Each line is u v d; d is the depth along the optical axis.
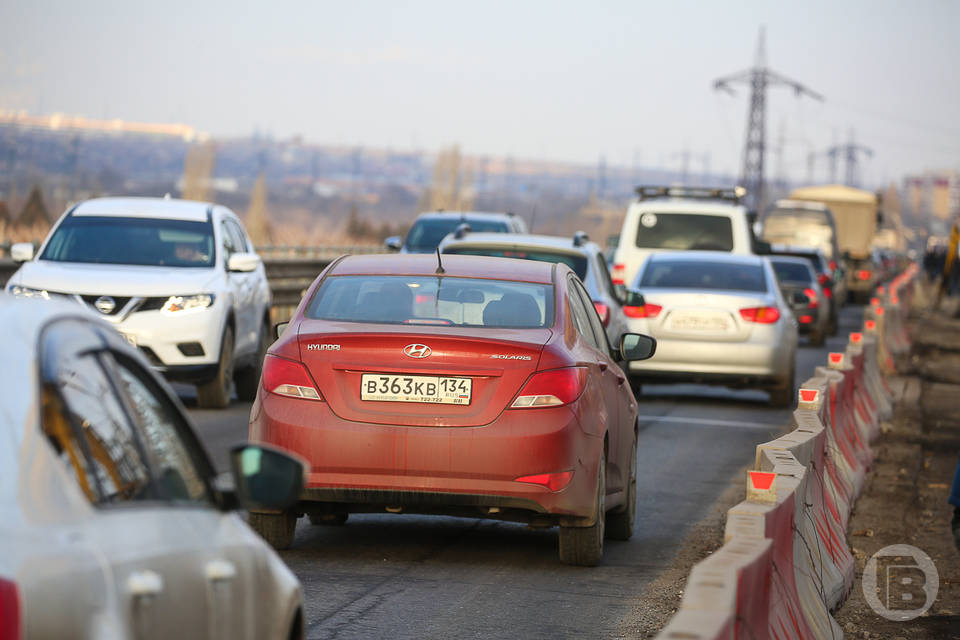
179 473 10.68
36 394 8.73
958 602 24.28
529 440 21.86
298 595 11.82
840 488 30.31
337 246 123.44
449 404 22.03
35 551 7.97
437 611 20.28
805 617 17.64
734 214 71.56
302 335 22.64
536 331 23.17
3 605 7.55
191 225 45.25
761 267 54.56
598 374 23.97
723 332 51.62
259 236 199.00
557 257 43.88
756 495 16.83
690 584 11.95
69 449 8.93
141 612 8.64
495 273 24.86
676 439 42.72
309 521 27.16
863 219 178.25
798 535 18.86
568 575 23.20
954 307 155.75
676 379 52.22
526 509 22.39
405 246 76.69
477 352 22.09
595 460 22.89
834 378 36.91
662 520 29.20
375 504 22.31
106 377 10.02
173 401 11.21
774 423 47.66
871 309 74.12
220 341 42.59
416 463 21.83
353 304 23.78
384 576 22.48
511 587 22.09
